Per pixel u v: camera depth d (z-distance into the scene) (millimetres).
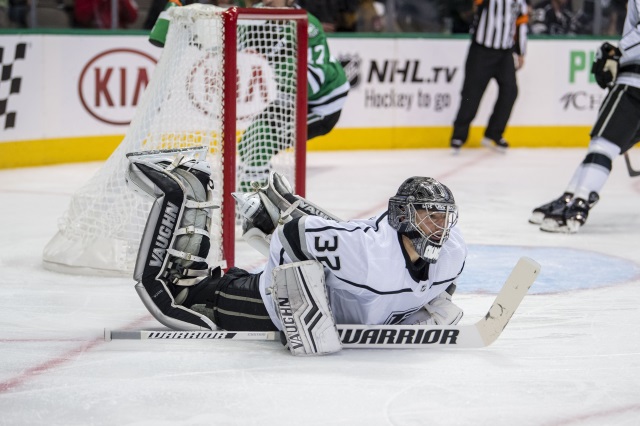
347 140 17375
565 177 14656
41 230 10023
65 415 4781
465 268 8484
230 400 4984
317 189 13141
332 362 5617
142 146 8164
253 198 6309
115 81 15258
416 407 4914
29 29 14227
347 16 17094
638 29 10062
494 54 16547
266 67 9469
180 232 6109
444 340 5859
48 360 5691
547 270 8453
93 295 7383
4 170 14211
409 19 17859
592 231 10469
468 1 17766
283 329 5629
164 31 8836
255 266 8406
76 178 13633
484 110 18078
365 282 5445
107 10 15539
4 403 4949
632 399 5109
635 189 13797
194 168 6250
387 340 5805
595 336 6387
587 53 18328
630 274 8352
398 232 5398
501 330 5801
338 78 11375
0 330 6391
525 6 16641
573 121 18438
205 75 8094
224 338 5953
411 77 17594
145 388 5168
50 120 14703
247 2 10977
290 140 9555
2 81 14000
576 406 4984
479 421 4738
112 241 8031
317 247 5426
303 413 4809
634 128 10469
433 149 17797
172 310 6070
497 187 13539
